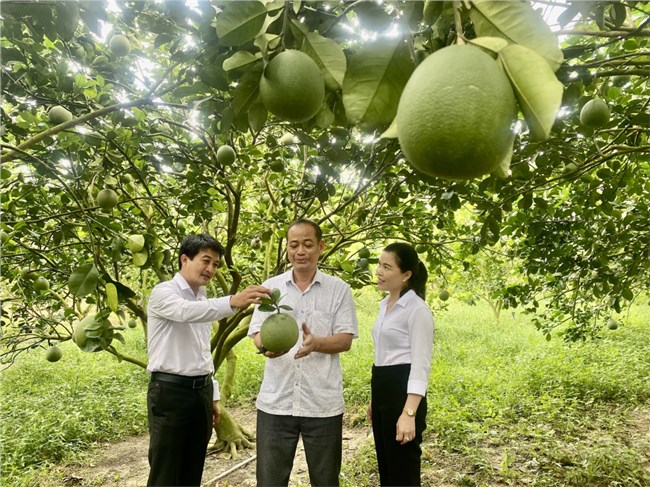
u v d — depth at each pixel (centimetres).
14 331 495
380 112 103
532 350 823
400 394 275
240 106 132
